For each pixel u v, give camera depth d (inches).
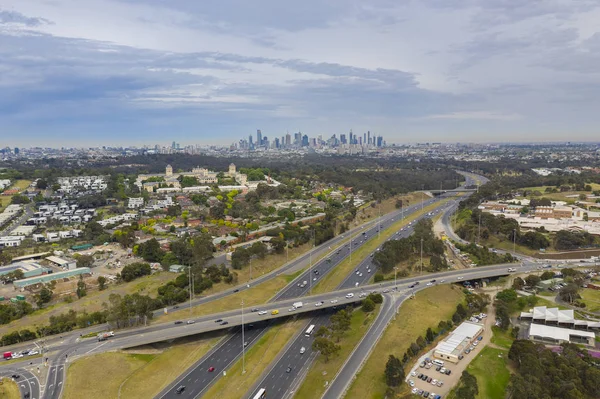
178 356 7081.7
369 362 6732.3
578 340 7731.3
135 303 7815.0
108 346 7047.2
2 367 6476.4
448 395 5989.2
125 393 6023.6
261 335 7869.1
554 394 5880.9
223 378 6481.3
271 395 6048.2
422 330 7815.0
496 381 6441.9
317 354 7175.2
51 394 5846.5
